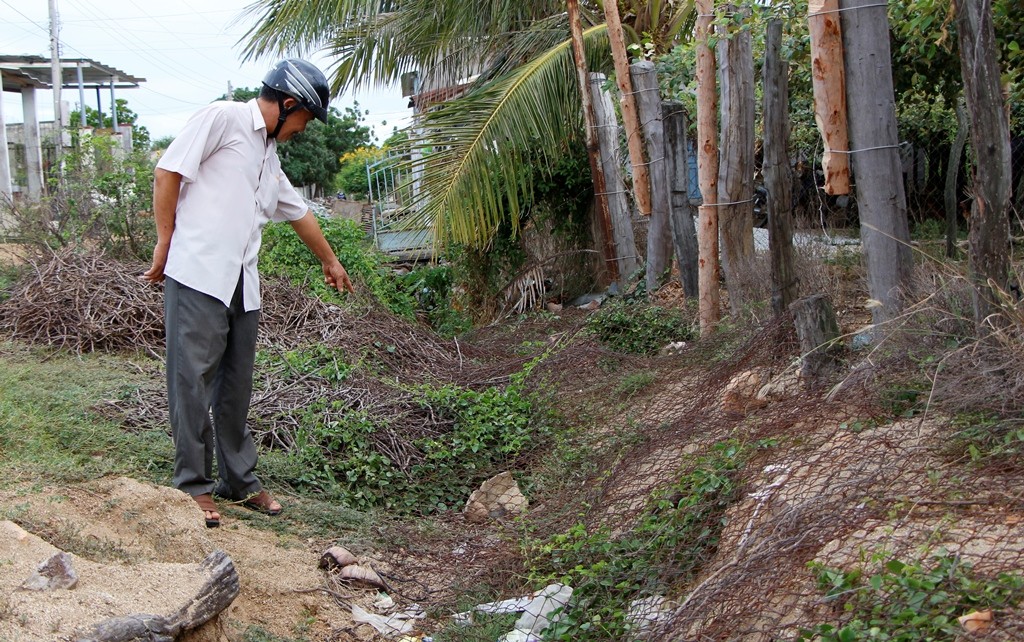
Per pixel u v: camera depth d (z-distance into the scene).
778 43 5.52
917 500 3.21
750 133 7.26
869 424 4.01
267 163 4.57
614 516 4.38
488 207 11.00
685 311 8.40
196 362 4.34
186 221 4.35
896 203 4.93
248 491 4.77
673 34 11.45
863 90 4.90
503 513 5.23
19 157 19.38
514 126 10.88
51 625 2.88
